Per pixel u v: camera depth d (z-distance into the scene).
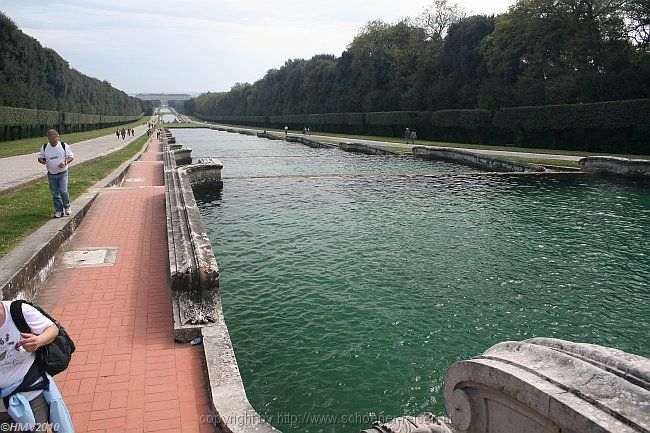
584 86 36.66
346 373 6.45
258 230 13.96
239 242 12.62
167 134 61.91
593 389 2.34
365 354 6.93
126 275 8.12
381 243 12.46
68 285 7.63
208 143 60.41
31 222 9.82
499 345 3.25
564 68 39.97
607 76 35.47
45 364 3.20
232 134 87.44
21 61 50.88
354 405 5.79
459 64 50.69
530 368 2.66
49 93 62.41
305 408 5.73
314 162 35.44
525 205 17.36
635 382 2.37
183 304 6.40
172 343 5.77
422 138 54.47
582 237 13.08
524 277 10.09
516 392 2.61
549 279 9.99
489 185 21.92
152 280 7.88
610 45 37.75
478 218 15.33
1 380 3.05
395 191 20.61
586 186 21.45
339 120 70.38
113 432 4.13
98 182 18.06
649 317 8.30
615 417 2.12
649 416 2.08
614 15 37.72
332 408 5.73
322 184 22.81
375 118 60.72
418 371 6.52
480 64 48.50
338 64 76.50
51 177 10.38
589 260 11.17
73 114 66.19
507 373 2.67
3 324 3.04
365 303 8.68
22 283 6.60
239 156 40.97
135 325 6.23
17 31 49.41
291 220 15.25
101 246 9.83
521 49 43.38
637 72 33.94
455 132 49.88
